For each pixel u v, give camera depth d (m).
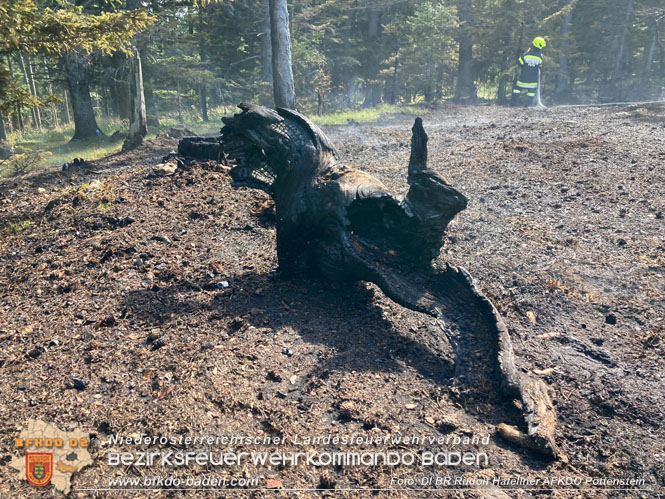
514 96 22.89
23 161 13.85
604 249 6.28
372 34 29.95
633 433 3.53
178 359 4.16
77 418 3.49
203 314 4.96
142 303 5.24
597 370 4.21
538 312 5.07
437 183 4.23
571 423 3.65
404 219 4.48
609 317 4.89
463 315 4.30
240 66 26.84
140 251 6.54
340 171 5.03
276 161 5.35
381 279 4.53
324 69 27.16
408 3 29.33
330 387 3.87
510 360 3.88
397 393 3.85
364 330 4.71
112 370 4.05
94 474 3.01
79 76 20.52
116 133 20.17
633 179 8.53
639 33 30.78
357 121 17.88
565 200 7.91
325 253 4.94
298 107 19.61
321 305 5.18
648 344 4.51
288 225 5.11
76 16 9.60
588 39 31.20
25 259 6.69
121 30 10.23
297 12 23.67
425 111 20.94
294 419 3.51
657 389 3.95
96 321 4.89
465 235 6.81
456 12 27.08
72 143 20.30
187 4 20.41
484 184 8.87
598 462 3.29
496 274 5.73
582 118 15.60
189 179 9.27
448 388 3.90
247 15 24.36
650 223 6.89
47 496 2.85
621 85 32.38
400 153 11.70
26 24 8.88
